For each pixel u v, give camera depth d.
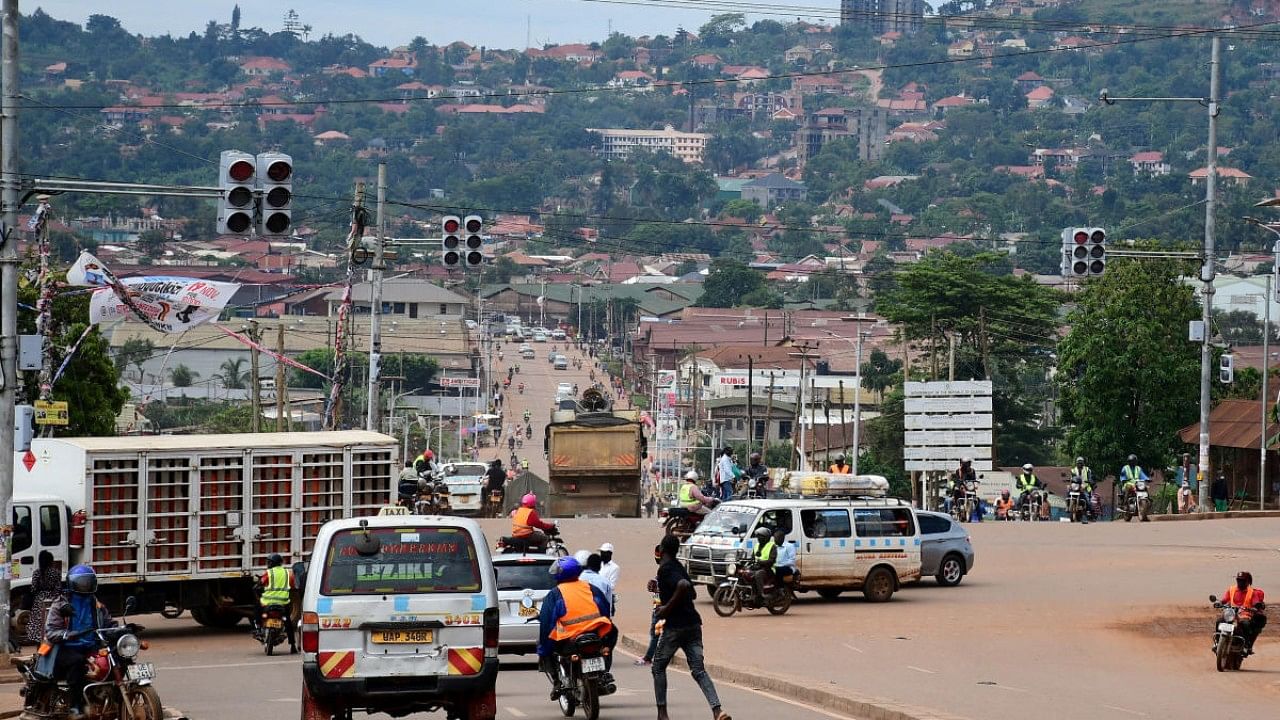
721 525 74.62
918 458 130.88
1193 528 105.94
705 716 44.72
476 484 137.25
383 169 110.00
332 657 37.75
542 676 55.00
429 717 44.91
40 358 57.41
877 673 52.88
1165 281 175.12
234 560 67.12
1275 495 144.75
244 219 51.16
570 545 94.25
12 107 55.66
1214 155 111.81
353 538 38.34
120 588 66.06
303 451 68.44
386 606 38.00
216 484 66.94
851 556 73.94
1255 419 149.38
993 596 75.50
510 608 57.31
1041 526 107.75
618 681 53.44
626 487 121.19
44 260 95.00
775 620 68.69
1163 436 170.62
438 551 38.53
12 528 62.50
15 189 55.81
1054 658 57.03
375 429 108.69
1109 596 74.81
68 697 41.28
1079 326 174.75
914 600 74.56
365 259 111.94
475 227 91.88
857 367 164.00
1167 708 45.88
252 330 148.25
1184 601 72.88
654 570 84.81
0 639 55.91
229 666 58.78
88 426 127.06
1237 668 54.72
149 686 40.69
